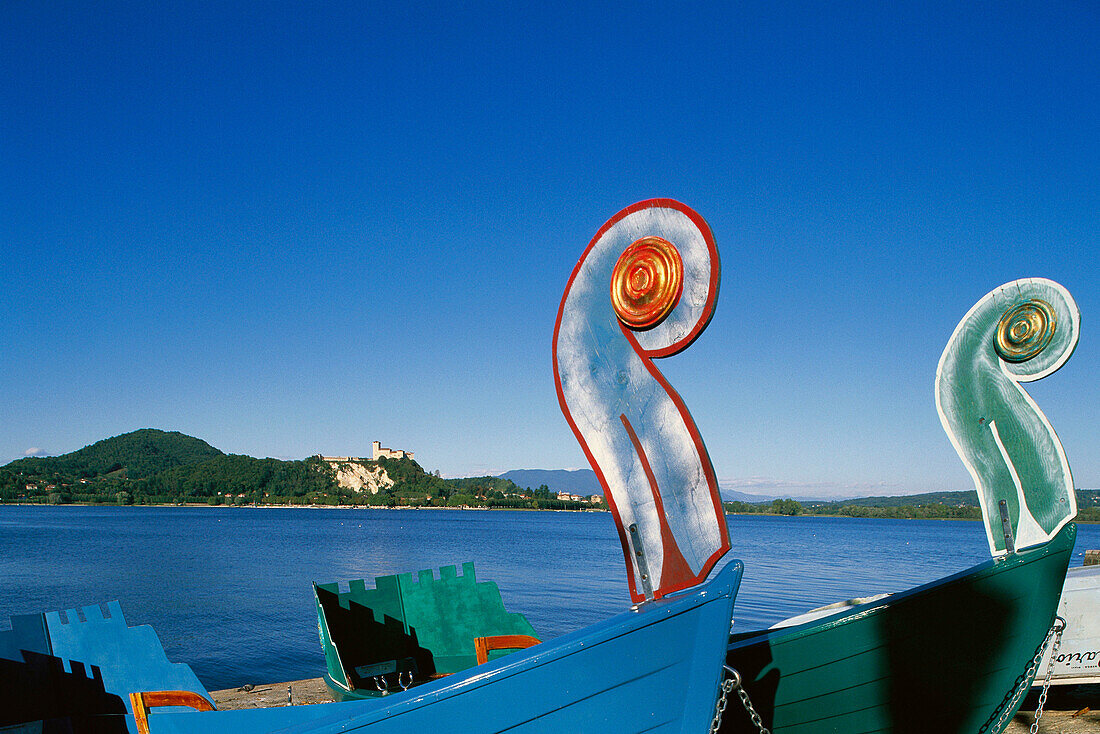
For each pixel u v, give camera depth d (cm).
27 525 11306
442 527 13288
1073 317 578
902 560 5894
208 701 753
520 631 1182
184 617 2662
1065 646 902
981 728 569
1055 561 561
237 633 2305
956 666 564
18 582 3938
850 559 5928
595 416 545
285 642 2144
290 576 4262
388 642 1104
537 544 8031
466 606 1177
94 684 831
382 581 1120
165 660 835
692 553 481
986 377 632
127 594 3391
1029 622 562
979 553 7056
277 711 606
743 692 500
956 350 655
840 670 570
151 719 663
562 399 568
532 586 3666
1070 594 909
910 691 565
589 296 547
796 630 576
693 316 474
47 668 830
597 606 2889
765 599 3017
